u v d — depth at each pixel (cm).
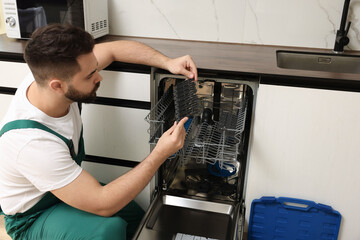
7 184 150
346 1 198
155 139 169
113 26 233
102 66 175
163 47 210
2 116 209
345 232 190
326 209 184
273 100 172
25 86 152
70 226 151
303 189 186
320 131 173
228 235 178
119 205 146
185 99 192
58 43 127
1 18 244
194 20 223
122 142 201
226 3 216
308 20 212
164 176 202
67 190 140
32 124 141
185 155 167
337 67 210
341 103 166
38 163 137
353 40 213
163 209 194
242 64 181
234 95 201
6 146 140
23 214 157
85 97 143
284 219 192
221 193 200
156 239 174
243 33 221
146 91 186
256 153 184
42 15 201
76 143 167
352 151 174
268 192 191
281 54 211
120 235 154
